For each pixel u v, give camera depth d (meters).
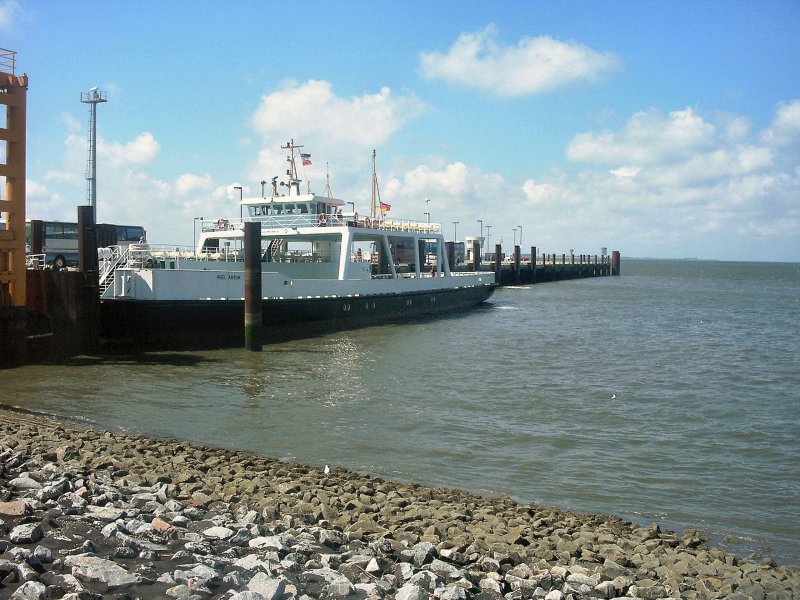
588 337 42.47
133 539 8.28
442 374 27.70
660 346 38.78
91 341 28.58
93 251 28.47
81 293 28.12
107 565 7.16
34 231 36.59
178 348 31.12
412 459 16.28
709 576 9.62
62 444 14.44
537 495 14.08
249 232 31.06
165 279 30.34
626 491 14.55
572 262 156.38
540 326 48.44
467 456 16.67
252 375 26.20
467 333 42.53
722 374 29.66
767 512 13.52
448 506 11.97
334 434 18.23
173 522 9.33
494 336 41.44
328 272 44.69
